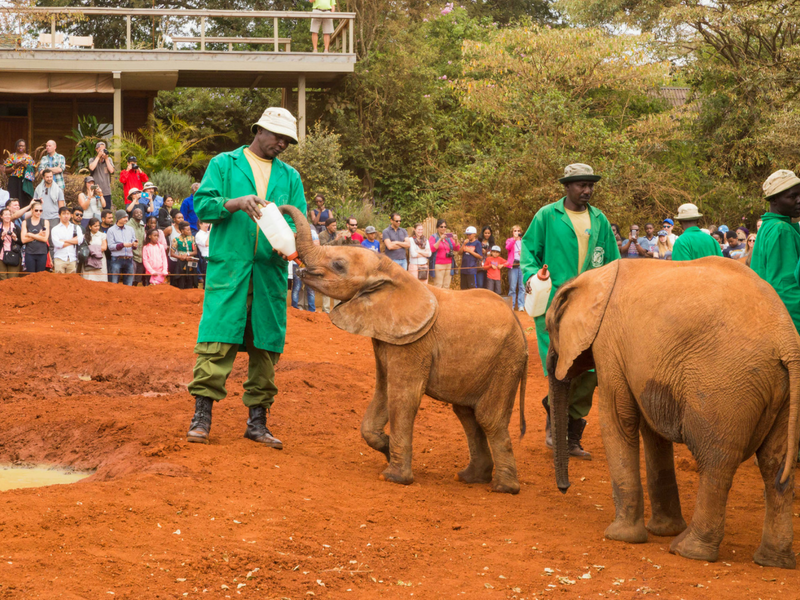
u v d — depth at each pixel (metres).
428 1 35.38
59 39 25.52
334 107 29.66
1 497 4.72
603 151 26.59
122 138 24.53
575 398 7.32
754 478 6.89
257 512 4.96
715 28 30.02
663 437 4.75
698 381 4.36
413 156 30.89
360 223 24.12
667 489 5.20
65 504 4.66
